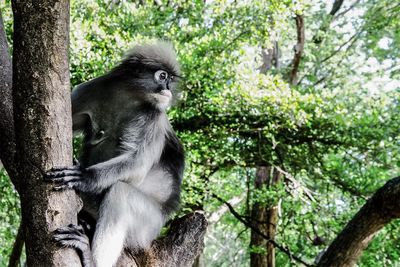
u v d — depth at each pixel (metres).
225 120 10.36
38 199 3.35
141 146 4.66
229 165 11.67
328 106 10.70
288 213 12.13
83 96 4.86
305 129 10.85
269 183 14.23
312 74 19.17
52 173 3.36
